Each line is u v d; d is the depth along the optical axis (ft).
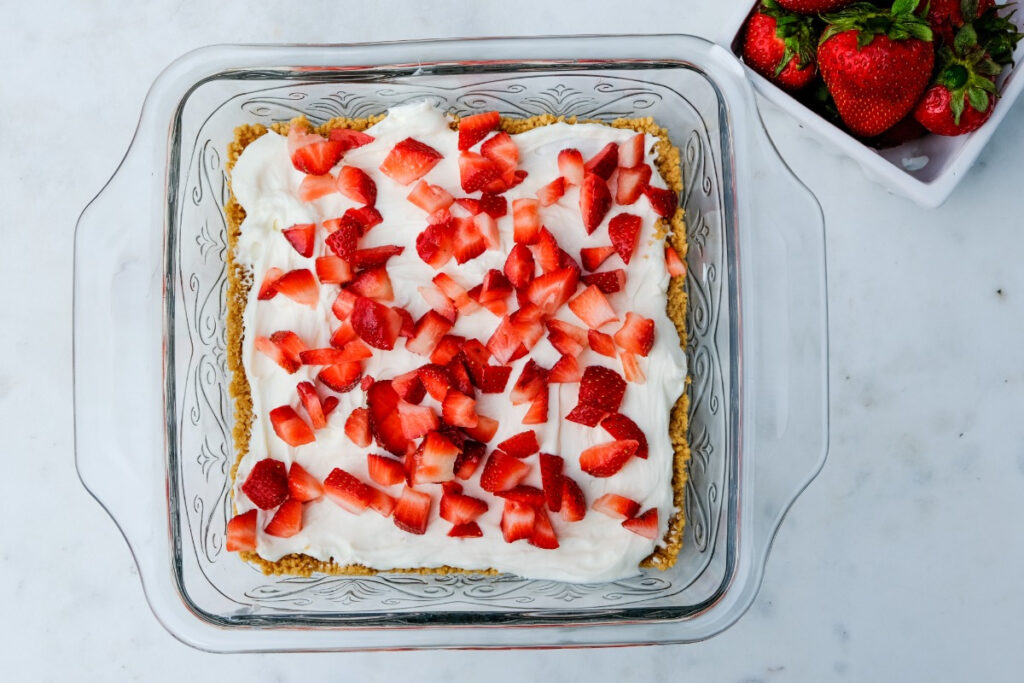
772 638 1.79
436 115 1.70
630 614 1.67
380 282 1.68
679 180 1.74
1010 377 1.79
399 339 1.69
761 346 1.72
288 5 1.79
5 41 1.80
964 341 1.80
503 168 1.69
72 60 1.79
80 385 1.74
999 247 1.79
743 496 1.69
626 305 1.69
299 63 1.69
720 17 1.78
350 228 1.67
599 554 1.67
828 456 1.80
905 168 1.75
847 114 1.68
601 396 1.66
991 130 1.66
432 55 1.69
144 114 1.69
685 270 1.71
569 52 1.69
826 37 1.63
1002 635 1.78
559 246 1.69
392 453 1.68
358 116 1.75
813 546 1.79
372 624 1.67
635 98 1.74
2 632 1.79
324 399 1.68
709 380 1.72
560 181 1.69
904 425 1.80
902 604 1.79
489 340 1.68
